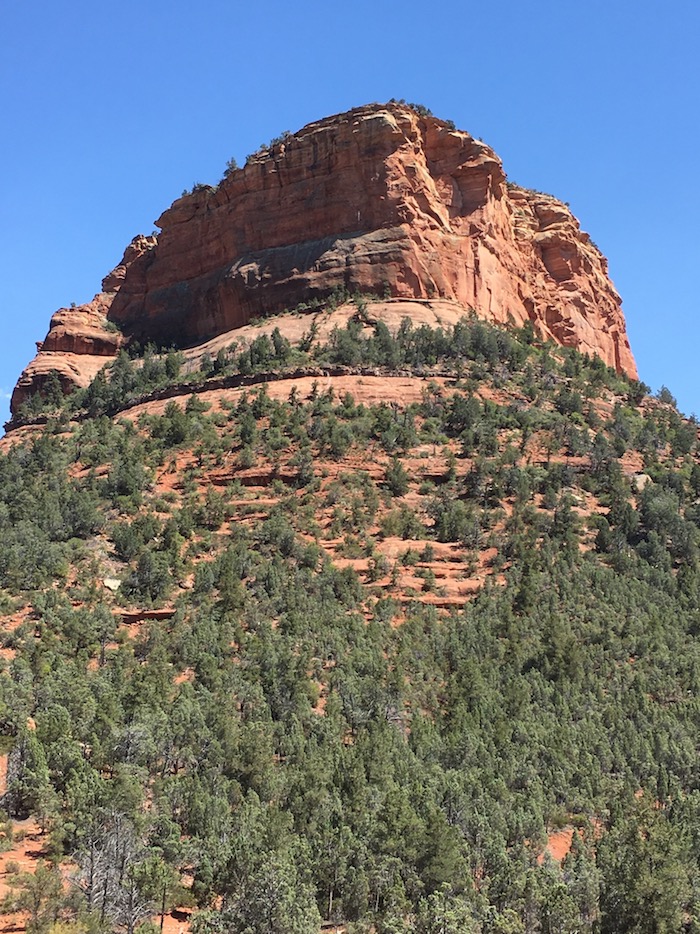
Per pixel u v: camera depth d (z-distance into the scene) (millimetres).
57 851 49844
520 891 49562
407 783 59719
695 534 106188
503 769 65250
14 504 103125
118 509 102875
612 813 60938
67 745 57375
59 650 73875
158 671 69312
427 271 148750
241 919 43312
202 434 119312
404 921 45062
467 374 131000
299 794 55812
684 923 48469
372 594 90125
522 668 80625
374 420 119250
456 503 105312
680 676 81812
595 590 92938
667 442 129875
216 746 60125
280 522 99062
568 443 119125
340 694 71250
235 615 82062
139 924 43750
